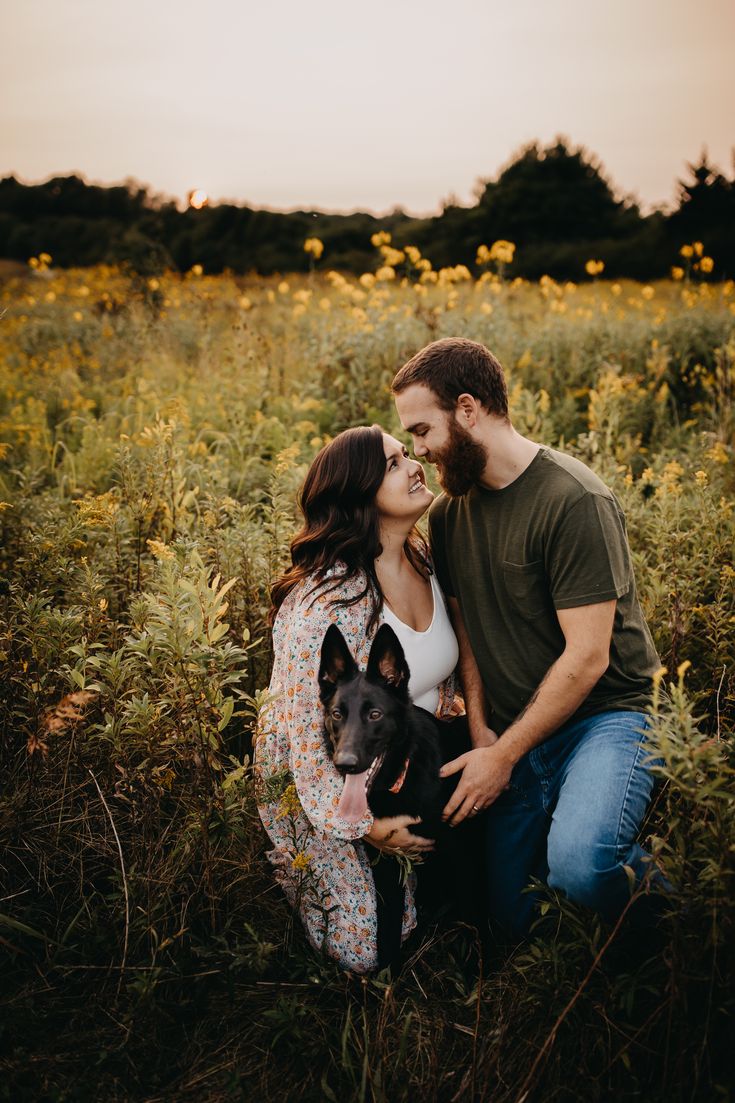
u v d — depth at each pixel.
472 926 2.66
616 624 2.71
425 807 2.69
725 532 3.65
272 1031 2.30
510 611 2.79
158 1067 2.22
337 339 6.73
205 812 2.46
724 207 20.75
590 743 2.59
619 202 26.89
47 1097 2.12
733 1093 1.86
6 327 10.59
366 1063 2.02
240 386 6.22
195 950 2.37
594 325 7.54
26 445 5.80
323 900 2.62
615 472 4.21
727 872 1.87
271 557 3.55
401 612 2.94
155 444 4.09
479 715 3.00
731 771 1.91
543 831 2.76
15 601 3.13
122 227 28.88
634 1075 2.03
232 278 14.15
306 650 2.66
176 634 2.36
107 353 8.53
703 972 1.98
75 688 2.76
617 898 2.35
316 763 2.65
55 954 2.40
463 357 2.64
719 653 3.07
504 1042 2.16
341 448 2.77
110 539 3.72
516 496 2.72
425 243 22.94
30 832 2.73
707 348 7.19
